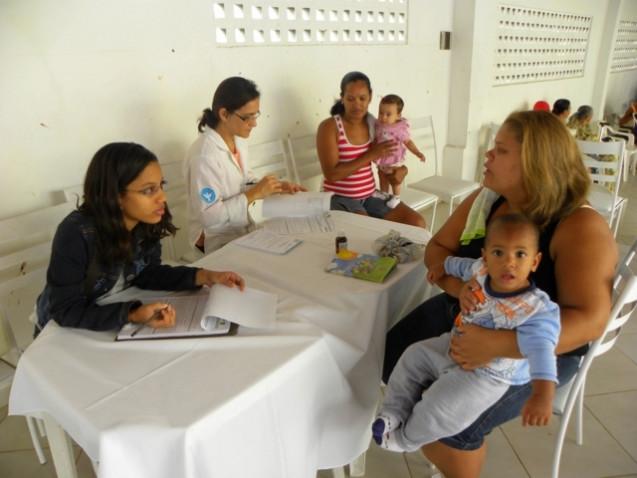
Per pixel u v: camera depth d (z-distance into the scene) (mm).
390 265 1354
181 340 1020
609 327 1130
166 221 1292
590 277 1019
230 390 875
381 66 3221
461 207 1442
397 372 1222
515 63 4434
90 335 1061
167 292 1271
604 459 1521
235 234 1897
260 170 2545
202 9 2211
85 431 828
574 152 1078
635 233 3414
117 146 1105
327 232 1652
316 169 2959
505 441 1604
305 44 2709
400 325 1482
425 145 3680
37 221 1713
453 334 1138
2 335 1504
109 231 1113
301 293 1246
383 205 2443
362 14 2965
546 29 4707
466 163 4082
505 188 1166
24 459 1574
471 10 3574
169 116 2211
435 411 1062
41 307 1211
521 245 970
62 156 1899
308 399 1022
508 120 1148
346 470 1519
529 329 958
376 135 2609
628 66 6934
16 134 1760
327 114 2977
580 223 1058
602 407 1748
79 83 1883
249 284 1291
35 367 959
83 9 1832
